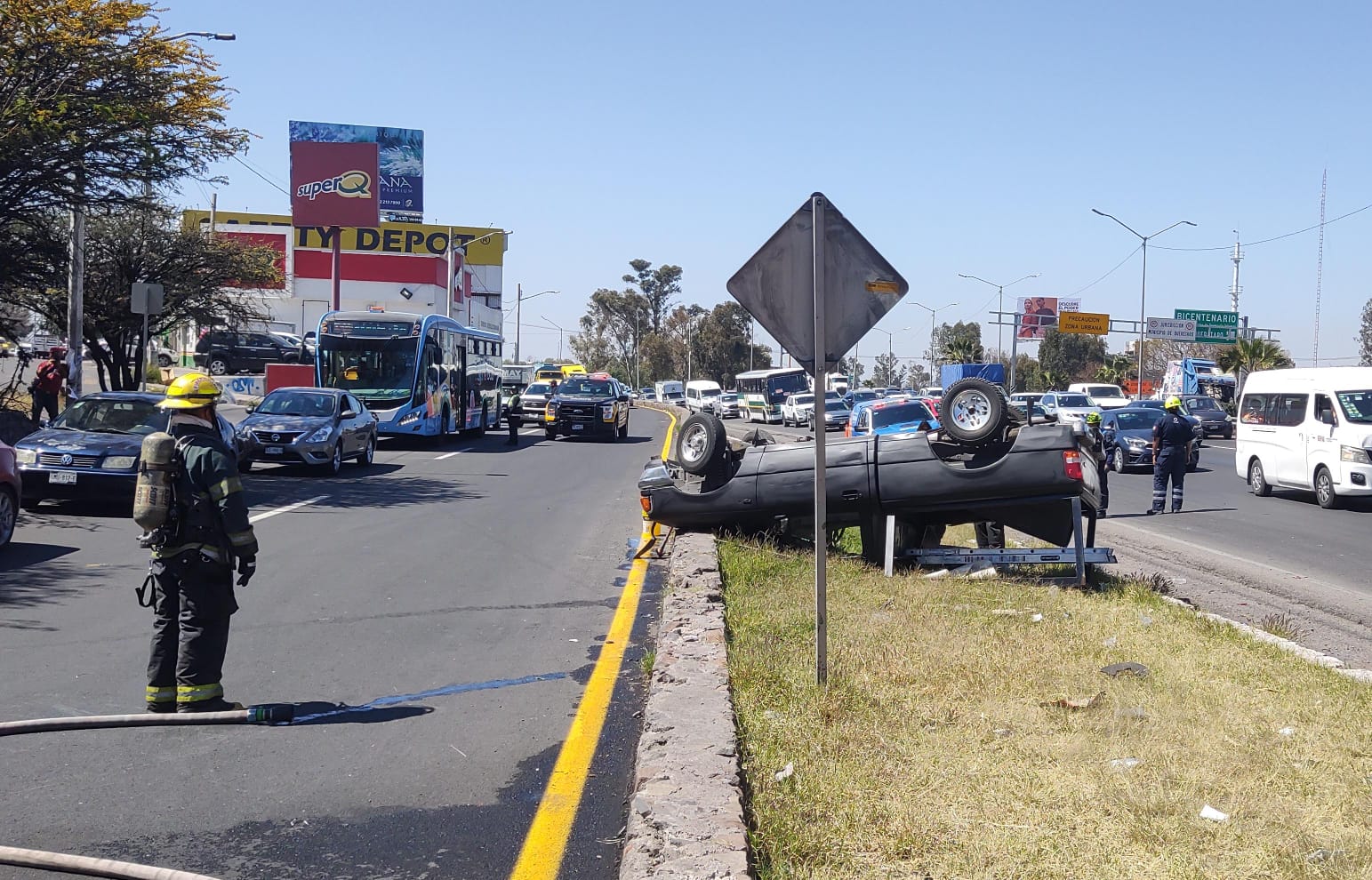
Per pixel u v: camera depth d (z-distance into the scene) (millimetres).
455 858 4645
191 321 35188
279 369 38562
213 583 6379
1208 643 8031
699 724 5621
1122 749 5691
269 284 35781
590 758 5875
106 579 10406
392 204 79562
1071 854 4457
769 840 4461
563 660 7879
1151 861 4402
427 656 7938
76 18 17906
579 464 26203
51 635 8227
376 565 11594
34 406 22422
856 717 6098
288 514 15797
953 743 5754
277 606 9469
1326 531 16891
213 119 19688
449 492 19375
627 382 118000
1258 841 4602
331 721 6449
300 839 4812
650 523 12961
